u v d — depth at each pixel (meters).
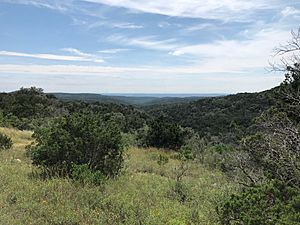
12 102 46.66
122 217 7.27
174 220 7.01
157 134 26.42
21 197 7.80
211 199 9.13
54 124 11.45
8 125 33.00
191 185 11.22
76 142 10.88
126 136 26.98
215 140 25.19
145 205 8.16
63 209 7.28
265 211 5.46
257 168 8.41
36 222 6.52
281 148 7.09
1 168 10.81
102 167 11.29
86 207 7.54
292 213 5.15
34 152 10.96
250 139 8.28
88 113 12.16
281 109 8.68
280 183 5.90
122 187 9.69
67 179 9.56
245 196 5.93
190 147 24.20
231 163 10.20
